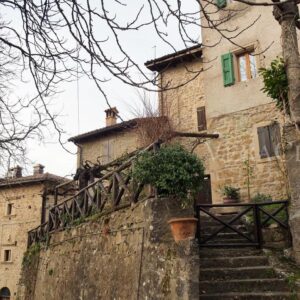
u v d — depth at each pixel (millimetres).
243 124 12414
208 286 6027
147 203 6664
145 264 6355
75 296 9273
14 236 22391
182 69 14891
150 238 6344
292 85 7086
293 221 6777
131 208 7449
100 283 8109
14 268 21859
